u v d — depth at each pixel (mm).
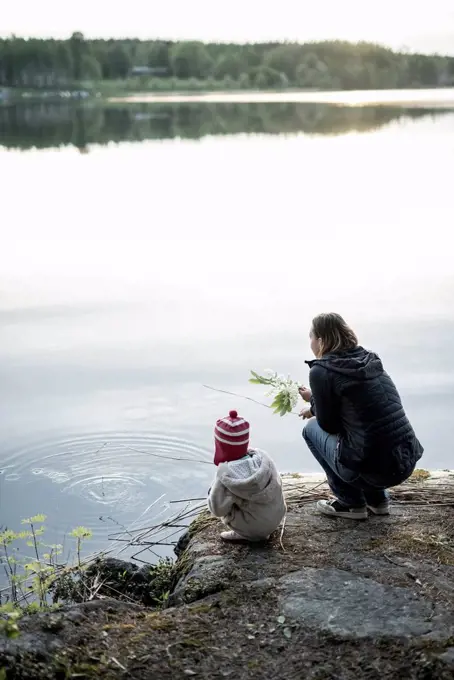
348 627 3607
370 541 4441
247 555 4340
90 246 18500
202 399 8711
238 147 39562
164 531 6051
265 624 3674
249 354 10117
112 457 7406
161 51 90625
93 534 6051
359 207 22719
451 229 18922
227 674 3342
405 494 5094
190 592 4043
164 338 10969
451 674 3244
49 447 7574
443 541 4410
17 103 84750
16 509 6480
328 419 4422
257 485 4273
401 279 14031
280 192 26062
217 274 15180
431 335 10672
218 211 23172
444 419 7988
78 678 3295
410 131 45969
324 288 13625
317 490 5246
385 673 3299
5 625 3379
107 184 29000
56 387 9141
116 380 9266
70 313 12430
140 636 3602
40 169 32781
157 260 16609
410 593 3865
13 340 11047
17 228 21047
